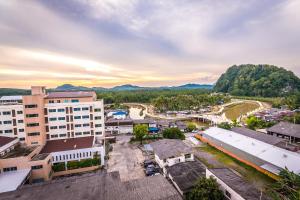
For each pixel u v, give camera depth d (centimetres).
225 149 5266
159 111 14962
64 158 4459
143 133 6216
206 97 17375
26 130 4803
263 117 10275
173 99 15562
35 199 2617
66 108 5619
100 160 4556
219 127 7350
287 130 6397
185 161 4188
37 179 3828
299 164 3519
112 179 3164
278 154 4041
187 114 13338
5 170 3659
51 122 5519
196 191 2750
